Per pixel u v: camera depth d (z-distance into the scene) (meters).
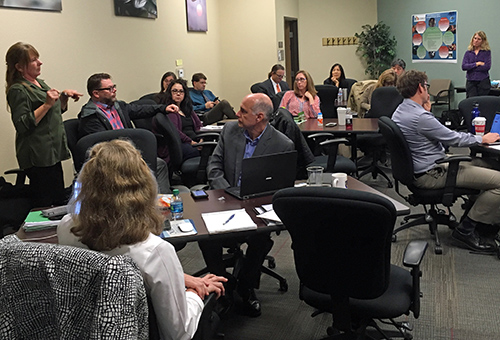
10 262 1.21
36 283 1.19
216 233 2.05
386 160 6.10
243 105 2.83
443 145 3.73
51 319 1.20
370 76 10.04
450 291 2.88
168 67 6.66
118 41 5.52
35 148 3.23
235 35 8.34
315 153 4.68
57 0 4.51
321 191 1.71
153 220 1.40
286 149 2.87
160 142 4.59
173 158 4.29
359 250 1.76
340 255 1.81
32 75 3.23
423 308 2.70
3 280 1.21
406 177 3.36
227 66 8.49
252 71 8.35
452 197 3.32
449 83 8.82
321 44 10.05
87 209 1.33
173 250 1.42
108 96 3.99
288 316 2.72
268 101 2.85
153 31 6.25
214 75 8.20
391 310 1.91
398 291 2.00
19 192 3.23
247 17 8.20
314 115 5.63
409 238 3.73
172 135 4.23
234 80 8.50
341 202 1.67
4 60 3.94
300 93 5.66
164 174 3.48
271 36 8.13
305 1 9.89
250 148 2.93
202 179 4.20
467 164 3.44
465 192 3.34
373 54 9.84
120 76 5.57
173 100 5.04
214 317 1.81
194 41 7.43
